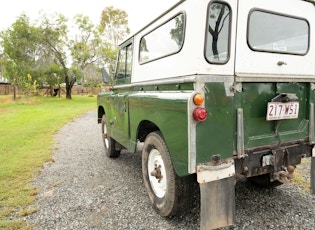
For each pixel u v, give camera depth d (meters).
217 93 2.22
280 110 2.54
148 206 3.13
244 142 2.42
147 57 3.28
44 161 4.98
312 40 2.90
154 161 3.04
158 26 2.94
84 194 3.49
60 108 16.48
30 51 21.84
